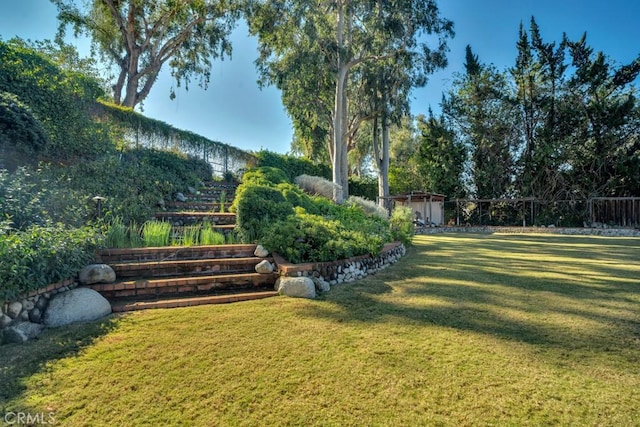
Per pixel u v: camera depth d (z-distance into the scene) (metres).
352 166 34.50
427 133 24.31
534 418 1.98
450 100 23.84
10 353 2.62
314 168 20.91
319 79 18.50
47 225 4.05
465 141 23.58
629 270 6.31
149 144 10.90
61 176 5.92
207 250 5.14
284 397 2.16
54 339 2.88
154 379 2.32
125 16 18.03
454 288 4.89
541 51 21.02
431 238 14.19
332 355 2.73
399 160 32.72
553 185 20.72
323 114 20.05
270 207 6.39
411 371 2.49
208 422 1.92
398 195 21.36
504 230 19.62
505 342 3.01
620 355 2.77
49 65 7.81
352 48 18.34
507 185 22.59
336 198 15.82
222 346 2.84
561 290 4.78
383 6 17.00
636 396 2.20
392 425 1.91
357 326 3.36
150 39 19.17
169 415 1.97
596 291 4.73
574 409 2.06
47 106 7.01
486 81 22.38
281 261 4.99
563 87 20.66
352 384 2.32
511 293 4.62
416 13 17.25
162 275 4.52
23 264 3.07
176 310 3.70
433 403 2.12
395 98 20.12
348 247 5.53
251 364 2.56
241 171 15.02
